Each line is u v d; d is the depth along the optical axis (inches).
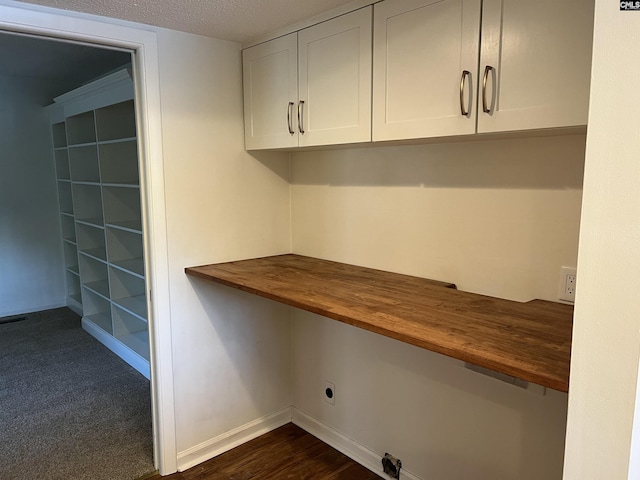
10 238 182.5
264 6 68.9
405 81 63.0
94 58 139.4
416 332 50.4
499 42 53.0
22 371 134.9
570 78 48.2
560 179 60.3
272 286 71.8
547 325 52.6
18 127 179.8
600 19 29.1
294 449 97.0
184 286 87.1
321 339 97.5
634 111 28.2
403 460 84.2
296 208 99.2
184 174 84.4
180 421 89.5
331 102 73.4
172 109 81.6
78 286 193.2
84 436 101.2
